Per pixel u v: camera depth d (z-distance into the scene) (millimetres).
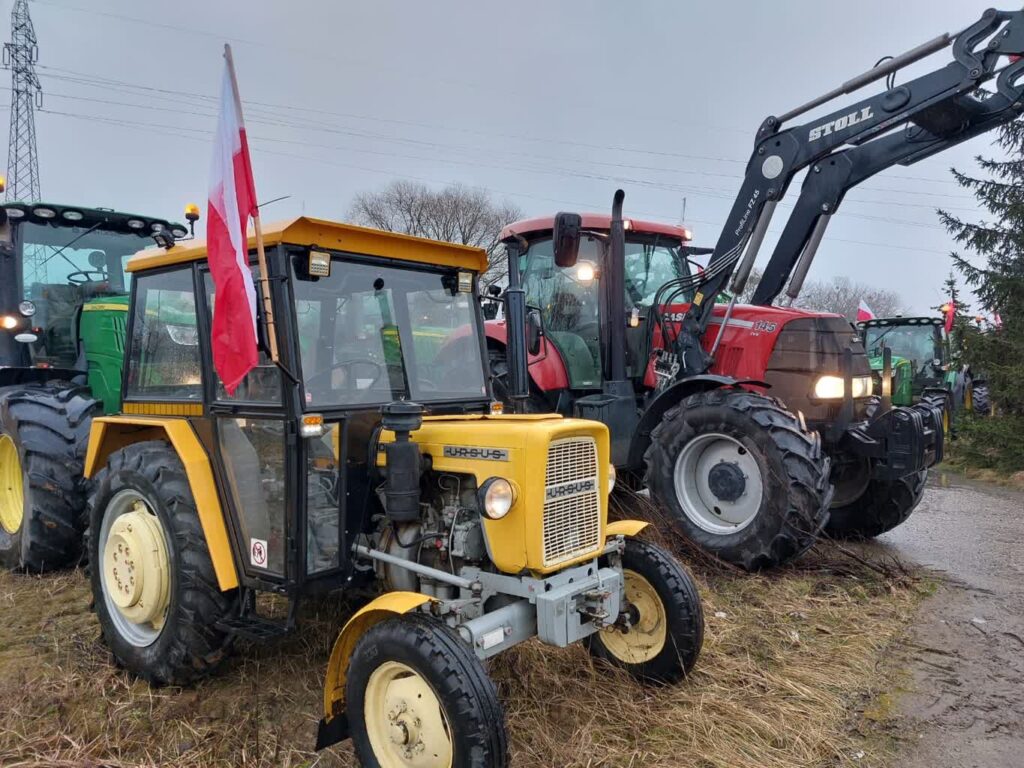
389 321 3178
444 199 30422
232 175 2619
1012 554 5684
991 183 10031
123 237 5762
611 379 5555
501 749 2311
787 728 2969
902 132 5383
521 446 2627
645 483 5137
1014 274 9844
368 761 2549
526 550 2623
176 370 3383
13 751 2701
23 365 5207
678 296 5883
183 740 2805
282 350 2795
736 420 4672
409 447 2732
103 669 3365
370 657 2537
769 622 4066
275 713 3008
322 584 2875
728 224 5742
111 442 3662
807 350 5227
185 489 3129
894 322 13141
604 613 2826
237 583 3041
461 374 3475
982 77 4812
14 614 4012
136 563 3176
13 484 4918
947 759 2830
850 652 3732
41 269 5324
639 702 3107
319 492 2873
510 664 3303
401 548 2914
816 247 5840
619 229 5379
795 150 5531
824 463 4531
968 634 4066
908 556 5609
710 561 4785
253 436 2969
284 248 2795
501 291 5793
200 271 3186
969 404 13180
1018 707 3246
